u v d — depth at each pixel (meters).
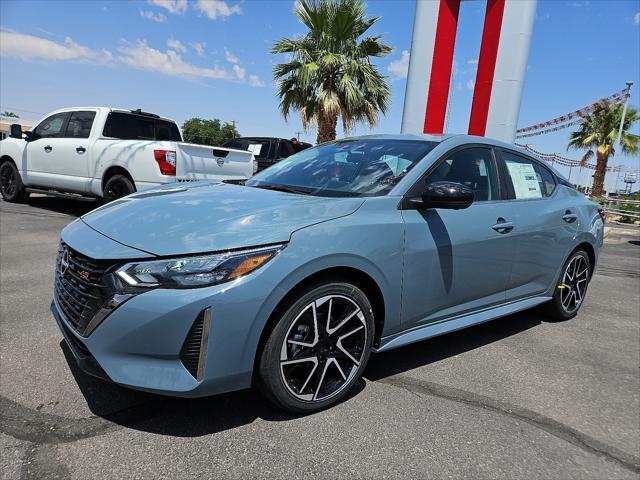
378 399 2.55
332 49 12.44
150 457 1.94
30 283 4.12
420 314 2.78
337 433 2.20
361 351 2.48
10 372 2.56
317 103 12.55
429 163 2.88
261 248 2.05
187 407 2.33
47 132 8.27
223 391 2.05
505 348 3.44
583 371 3.12
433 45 8.82
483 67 8.59
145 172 6.84
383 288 2.50
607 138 25.14
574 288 4.14
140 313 1.93
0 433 2.03
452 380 2.85
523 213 3.42
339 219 2.36
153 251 2.01
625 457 2.21
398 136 3.38
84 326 2.05
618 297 5.21
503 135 8.54
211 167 7.37
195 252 1.99
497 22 8.35
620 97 21.69
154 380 1.96
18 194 8.89
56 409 2.24
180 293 1.93
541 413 2.54
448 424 2.35
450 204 2.57
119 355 1.98
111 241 2.16
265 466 1.94
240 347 2.01
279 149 11.12
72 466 1.86
